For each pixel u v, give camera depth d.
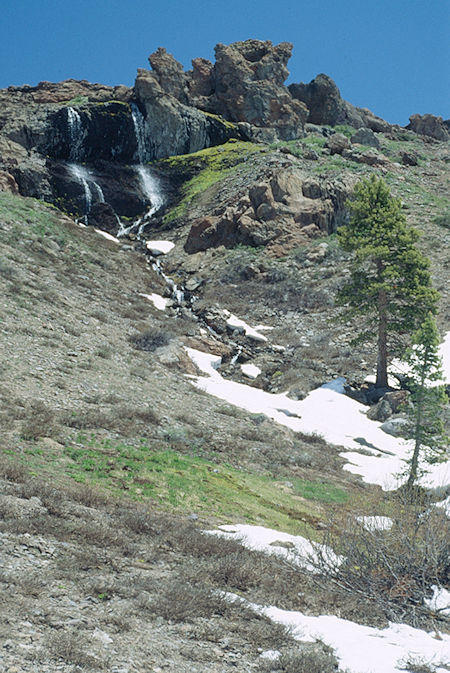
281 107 89.31
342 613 9.34
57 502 10.95
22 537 8.77
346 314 38.44
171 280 49.81
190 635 7.12
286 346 39.56
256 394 32.41
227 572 9.62
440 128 125.94
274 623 8.08
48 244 43.66
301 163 66.88
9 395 19.33
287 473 21.30
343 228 38.25
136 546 9.95
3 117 71.06
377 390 33.47
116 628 6.72
